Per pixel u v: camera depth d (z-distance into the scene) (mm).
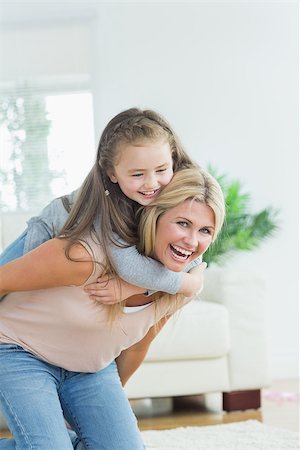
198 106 6066
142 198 2072
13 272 2100
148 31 6117
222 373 4223
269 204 5992
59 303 2191
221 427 3773
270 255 5926
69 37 6246
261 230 5805
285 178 6008
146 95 6098
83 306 2191
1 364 2260
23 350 2287
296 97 6059
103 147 2111
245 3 6102
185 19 6105
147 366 4098
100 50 6164
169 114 6078
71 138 6301
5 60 6316
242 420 4035
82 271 2115
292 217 5973
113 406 2357
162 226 2076
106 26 6164
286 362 5836
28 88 6320
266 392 4941
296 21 6086
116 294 2160
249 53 6078
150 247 2104
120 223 2102
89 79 6230
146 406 4570
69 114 6293
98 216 2137
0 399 2248
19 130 6344
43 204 6316
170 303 2283
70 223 2148
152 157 2029
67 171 6316
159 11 6117
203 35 6094
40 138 6332
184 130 6062
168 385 4121
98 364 2350
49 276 2105
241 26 6090
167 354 4082
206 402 4645
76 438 2498
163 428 3867
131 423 2361
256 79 6066
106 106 6148
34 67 6293
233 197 5762
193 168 2127
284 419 4047
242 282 4301
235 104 6062
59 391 2393
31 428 2184
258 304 4312
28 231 2230
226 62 6074
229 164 6027
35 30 6273
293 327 5898
